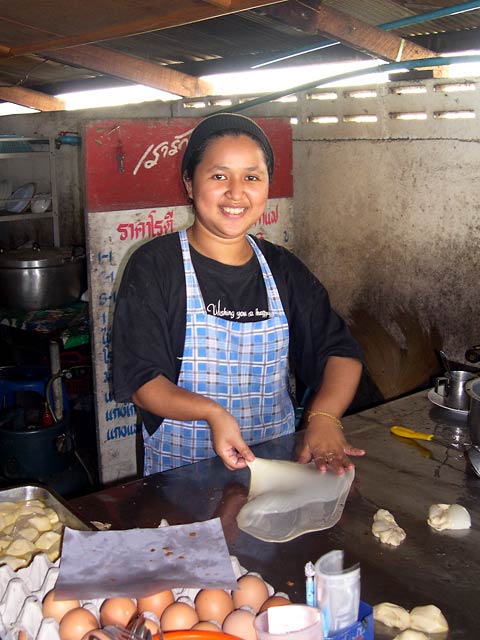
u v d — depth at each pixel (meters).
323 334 1.74
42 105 5.20
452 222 2.94
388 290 3.26
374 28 2.78
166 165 2.68
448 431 1.80
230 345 1.68
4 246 4.23
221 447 1.42
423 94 2.94
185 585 1.05
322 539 1.28
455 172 2.88
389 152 3.13
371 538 1.29
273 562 1.21
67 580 1.06
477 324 2.92
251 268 1.70
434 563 1.21
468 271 2.91
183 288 1.63
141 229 2.68
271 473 1.43
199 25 3.28
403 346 3.23
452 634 1.03
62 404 3.21
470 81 2.77
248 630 0.96
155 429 1.71
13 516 1.36
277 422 1.79
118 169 2.58
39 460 3.16
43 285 3.41
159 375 1.53
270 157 1.60
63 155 5.00
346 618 0.93
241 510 1.36
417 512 1.39
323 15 2.62
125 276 1.62
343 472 1.45
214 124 1.54
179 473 1.54
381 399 3.32
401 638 1.00
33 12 2.83
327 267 3.56
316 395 1.66
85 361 3.71
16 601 1.05
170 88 4.03
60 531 1.32
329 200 3.47
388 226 3.21
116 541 1.17
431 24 2.81
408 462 1.62
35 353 3.69
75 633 0.95
